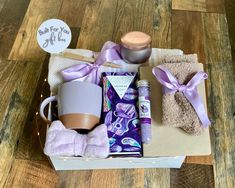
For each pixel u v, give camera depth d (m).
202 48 1.34
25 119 1.15
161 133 0.89
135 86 0.96
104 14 1.43
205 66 1.29
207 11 1.46
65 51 1.02
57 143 0.85
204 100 0.90
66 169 1.05
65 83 0.90
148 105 0.90
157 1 1.48
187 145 0.88
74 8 1.45
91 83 0.92
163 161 0.98
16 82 1.23
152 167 1.06
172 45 1.35
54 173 1.05
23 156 1.08
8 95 1.20
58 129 0.87
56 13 1.43
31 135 1.12
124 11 1.44
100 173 1.06
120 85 0.96
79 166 1.01
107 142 0.86
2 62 1.28
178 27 1.40
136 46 0.96
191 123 0.87
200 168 1.07
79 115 0.87
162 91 0.91
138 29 1.39
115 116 0.92
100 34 1.37
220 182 1.04
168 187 1.04
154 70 0.90
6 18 1.41
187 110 0.87
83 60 0.99
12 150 1.09
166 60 0.95
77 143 0.86
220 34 1.38
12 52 1.31
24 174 1.04
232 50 1.34
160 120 0.90
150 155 0.88
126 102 0.94
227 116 1.17
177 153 0.87
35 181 1.04
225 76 1.27
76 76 0.96
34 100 1.19
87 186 1.04
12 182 1.03
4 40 1.34
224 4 1.49
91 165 1.00
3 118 1.15
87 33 1.37
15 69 1.26
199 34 1.38
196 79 0.88
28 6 1.45
